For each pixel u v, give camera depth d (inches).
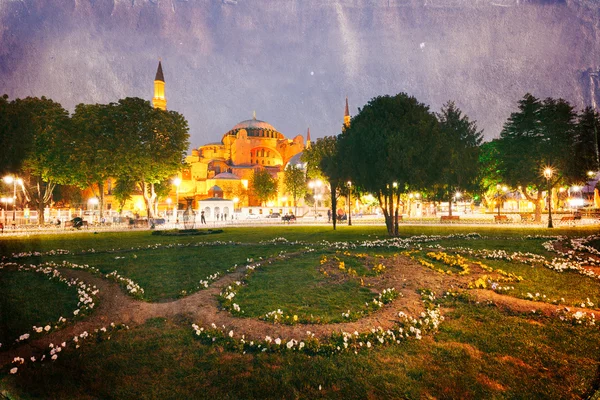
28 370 161.6
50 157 1035.9
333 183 957.2
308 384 146.2
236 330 202.8
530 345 178.4
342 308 240.5
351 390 141.6
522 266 374.3
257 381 149.1
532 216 1563.7
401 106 768.9
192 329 206.5
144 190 1471.5
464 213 2316.7
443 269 355.6
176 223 1382.9
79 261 453.4
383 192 778.8
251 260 439.5
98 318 228.2
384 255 443.2
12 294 280.2
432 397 136.8
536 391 138.6
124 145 1269.7
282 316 223.0
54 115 933.8
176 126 1439.5
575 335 189.5
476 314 225.9
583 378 145.2
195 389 144.7
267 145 3850.9
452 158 770.2
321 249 507.5
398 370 156.0
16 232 1026.7
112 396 141.3
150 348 182.5
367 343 178.9
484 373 153.2
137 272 376.2
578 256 429.4
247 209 2475.4
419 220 1499.8
